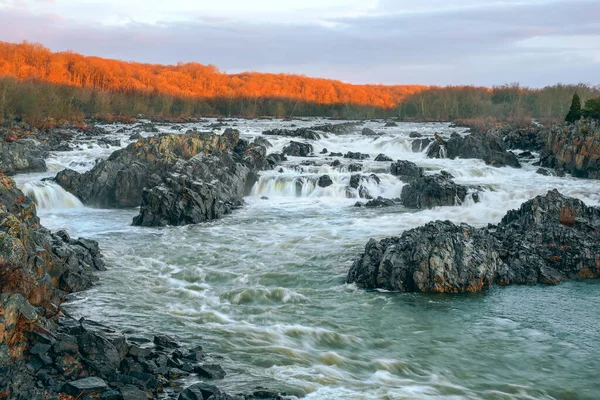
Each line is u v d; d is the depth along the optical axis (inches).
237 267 1321.4
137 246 1489.9
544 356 894.4
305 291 1162.0
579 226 1430.9
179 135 2383.1
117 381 724.0
